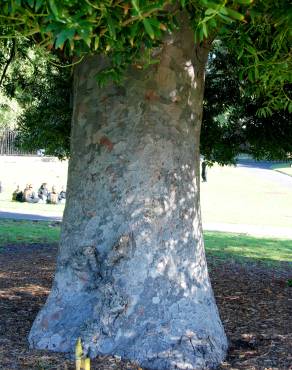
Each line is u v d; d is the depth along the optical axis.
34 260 10.46
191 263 4.60
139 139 4.50
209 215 23.08
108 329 4.35
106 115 4.56
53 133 8.55
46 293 7.12
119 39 2.94
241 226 19.52
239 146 8.41
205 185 37.09
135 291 4.41
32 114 8.88
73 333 4.42
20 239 13.45
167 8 3.40
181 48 4.51
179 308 4.43
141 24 2.76
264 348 4.90
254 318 6.11
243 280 9.08
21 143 10.00
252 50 3.64
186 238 4.60
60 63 6.53
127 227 4.48
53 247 12.46
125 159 4.52
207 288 4.70
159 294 4.42
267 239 16.06
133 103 4.50
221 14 2.41
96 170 4.60
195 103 4.71
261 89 4.93
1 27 3.40
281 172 47.81
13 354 4.36
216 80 7.79
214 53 7.54
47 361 4.21
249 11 3.15
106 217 4.54
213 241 15.02
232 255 12.60
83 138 4.69
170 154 4.55
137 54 3.59
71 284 4.60
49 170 36.75
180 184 4.59
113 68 3.62
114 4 2.62
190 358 4.25
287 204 28.61
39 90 8.65
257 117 7.71
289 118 7.57
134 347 4.28
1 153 40.31
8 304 6.28
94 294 4.52
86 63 4.66
